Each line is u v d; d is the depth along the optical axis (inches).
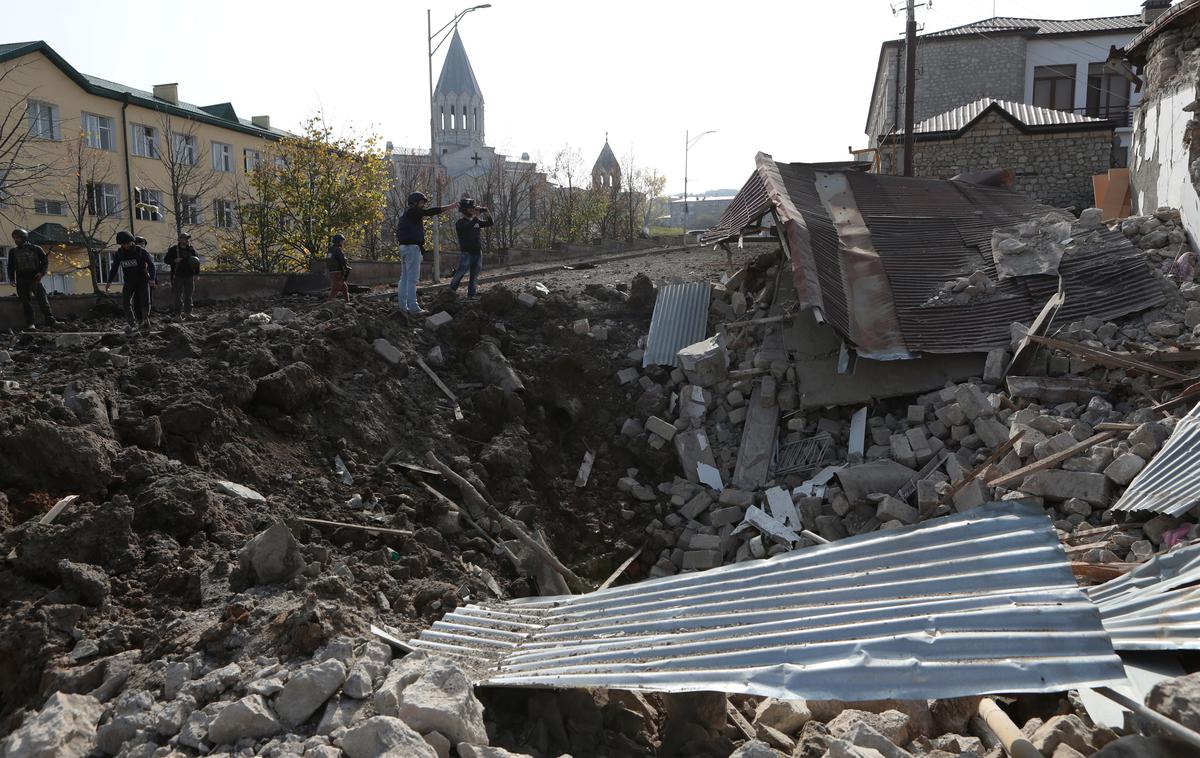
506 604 295.3
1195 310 483.5
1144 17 1444.4
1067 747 163.9
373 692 198.1
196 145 1476.4
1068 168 1138.0
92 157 1241.4
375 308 567.5
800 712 223.5
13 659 231.1
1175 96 612.4
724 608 226.2
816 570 232.7
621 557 467.8
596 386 577.0
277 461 393.4
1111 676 160.6
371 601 287.9
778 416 530.9
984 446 449.4
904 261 568.7
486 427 510.0
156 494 302.7
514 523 406.0
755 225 617.6
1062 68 1473.9
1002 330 522.3
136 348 452.8
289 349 466.3
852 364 528.7
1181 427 369.1
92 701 201.0
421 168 2113.7
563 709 214.1
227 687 206.1
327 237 1213.7
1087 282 530.6
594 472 521.3
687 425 542.3
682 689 182.2
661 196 3555.6
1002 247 571.2
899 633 182.7
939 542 221.5
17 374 407.2
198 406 366.9
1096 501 374.0
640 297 647.8
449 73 4067.4
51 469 300.7
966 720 208.8
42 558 263.6
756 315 598.5
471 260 641.0
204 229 1457.9
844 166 659.4
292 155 1246.9
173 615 249.4
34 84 1163.3
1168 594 235.3
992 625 177.8
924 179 649.6
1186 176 563.2
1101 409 432.8
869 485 458.6
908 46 1069.8
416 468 438.0
